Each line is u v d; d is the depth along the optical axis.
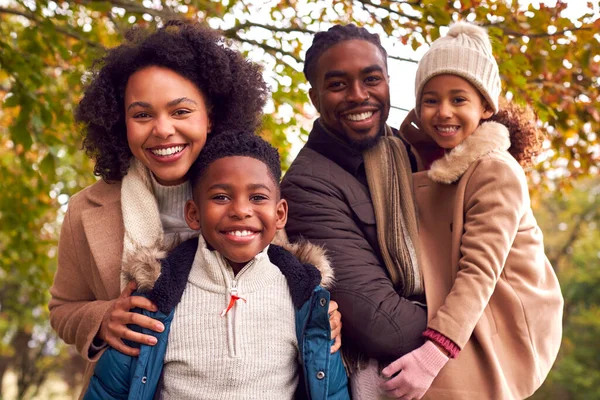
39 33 6.00
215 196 2.42
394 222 2.77
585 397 20.72
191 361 2.35
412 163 3.09
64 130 6.46
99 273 2.67
